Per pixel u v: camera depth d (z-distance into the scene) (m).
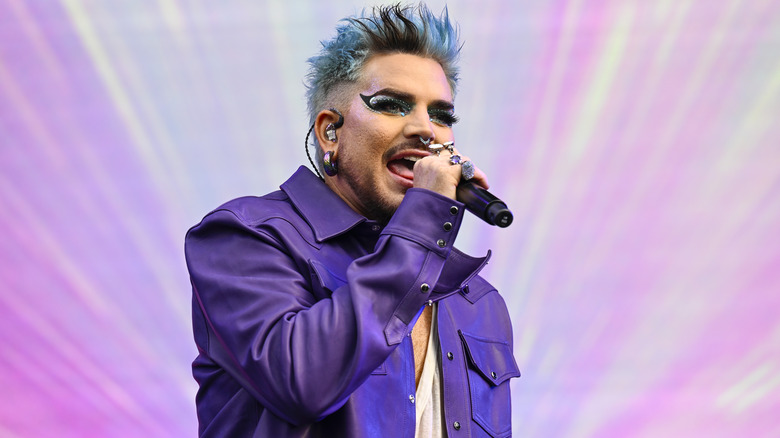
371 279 3.91
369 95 4.65
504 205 4.04
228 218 4.39
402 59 4.72
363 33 4.76
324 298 4.16
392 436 4.09
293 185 4.77
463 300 4.90
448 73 4.94
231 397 4.37
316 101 4.97
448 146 4.32
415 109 4.64
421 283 3.96
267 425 4.05
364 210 4.76
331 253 4.45
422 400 4.34
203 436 4.32
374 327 3.82
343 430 4.00
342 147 4.73
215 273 4.29
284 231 4.37
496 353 4.82
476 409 4.48
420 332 4.50
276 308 4.04
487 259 4.35
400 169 4.67
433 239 4.04
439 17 5.01
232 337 4.06
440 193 4.14
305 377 3.75
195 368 4.59
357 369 3.75
